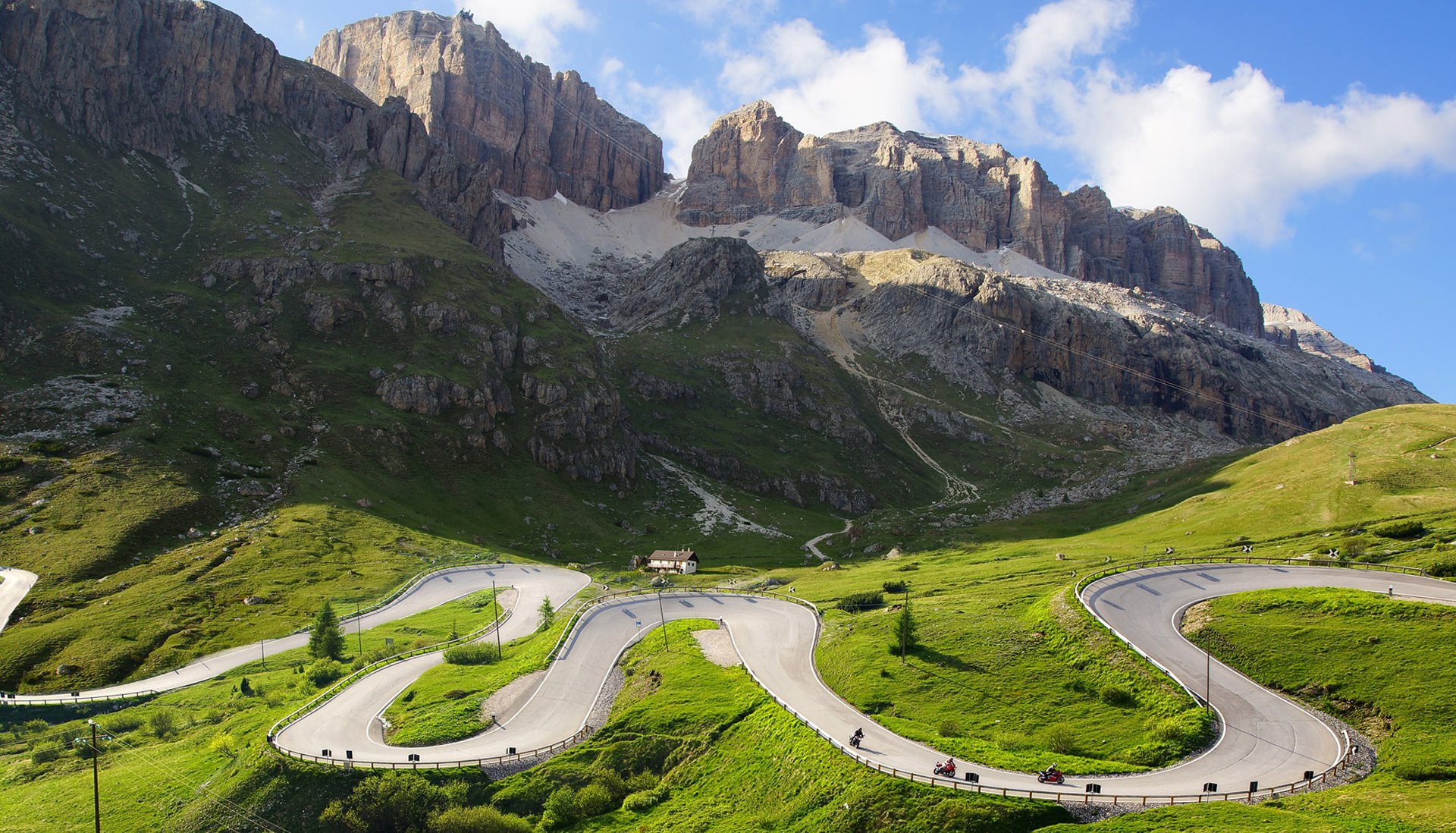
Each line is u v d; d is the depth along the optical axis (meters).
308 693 114.50
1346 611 98.75
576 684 111.81
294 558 166.00
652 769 92.56
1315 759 76.19
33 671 125.69
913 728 88.94
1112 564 145.62
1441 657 86.50
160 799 91.69
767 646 117.31
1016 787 73.31
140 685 123.44
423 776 89.69
